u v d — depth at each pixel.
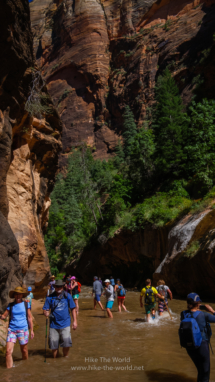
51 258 46.59
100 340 6.82
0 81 10.26
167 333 7.35
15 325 5.24
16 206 12.96
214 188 19.83
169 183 32.34
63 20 96.88
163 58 69.81
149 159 37.12
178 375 4.48
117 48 84.31
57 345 5.50
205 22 65.12
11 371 4.77
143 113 70.00
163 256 22.44
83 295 21.97
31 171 15.16
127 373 4.61
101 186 54.53
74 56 89.69
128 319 9.85
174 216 22.27
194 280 15.18
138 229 26.39
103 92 82.38
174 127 32.59
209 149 21.55
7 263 8.53
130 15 84.81
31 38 11.94
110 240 31.14
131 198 36.69
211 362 5.03
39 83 14.30
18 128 13.38
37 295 15.97
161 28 76.44
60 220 56.22
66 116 86.12
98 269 35.22
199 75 52.53
